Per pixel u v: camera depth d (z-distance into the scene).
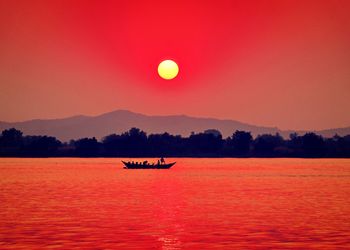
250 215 192.00
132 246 134.38
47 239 141.88
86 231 154.75
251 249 130.75
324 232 153.75
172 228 161.25
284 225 167.25
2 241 138.88
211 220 178.88
